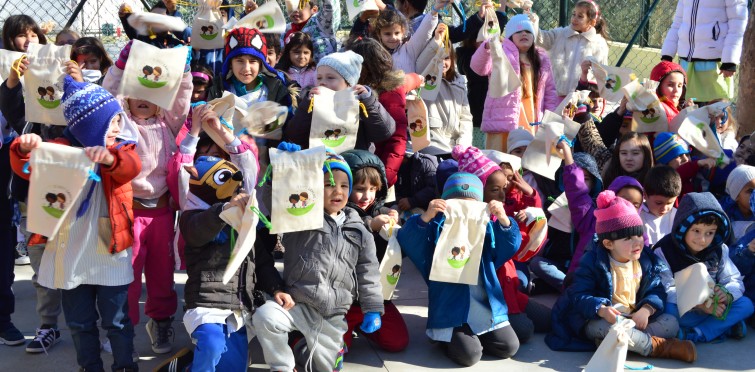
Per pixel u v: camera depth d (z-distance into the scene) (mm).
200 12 5078
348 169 3748
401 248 4105
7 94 4062
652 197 4742
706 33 7430
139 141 3879
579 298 4105
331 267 3684
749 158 5430
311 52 5715
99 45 4660
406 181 5312
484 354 4137
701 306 4305
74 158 3178
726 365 4047
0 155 4117
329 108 4250
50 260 3412
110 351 4020
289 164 3510
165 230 3990
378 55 4734
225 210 3297
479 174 4578
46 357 3977
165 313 4020
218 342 3398
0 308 4066
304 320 3686
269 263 3756
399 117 4742
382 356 4102
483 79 6500
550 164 4918
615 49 10031
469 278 3959
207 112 3750
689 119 5316
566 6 7836
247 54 4578
